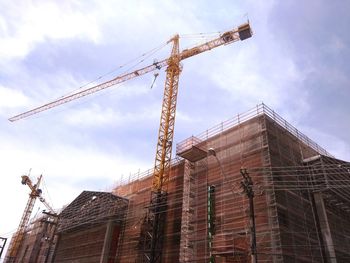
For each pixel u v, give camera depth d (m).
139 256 49.25
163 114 62.50
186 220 43.41
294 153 41.59
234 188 38.00
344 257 37.53
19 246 102.31
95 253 56.06
